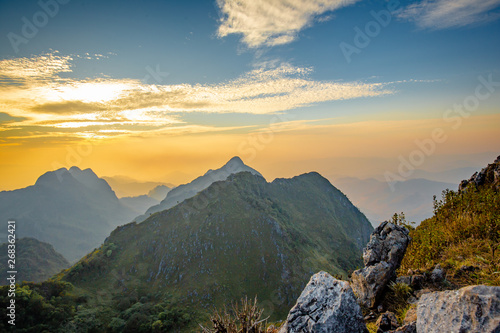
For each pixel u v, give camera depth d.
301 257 147.88
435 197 17.06
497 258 8.38
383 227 10.73
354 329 4.87
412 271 9.28
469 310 4.12
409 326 5.67
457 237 10.92
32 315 95.31
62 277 132.50
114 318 106.38
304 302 5.52
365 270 9.30
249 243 150.25
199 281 131.12
